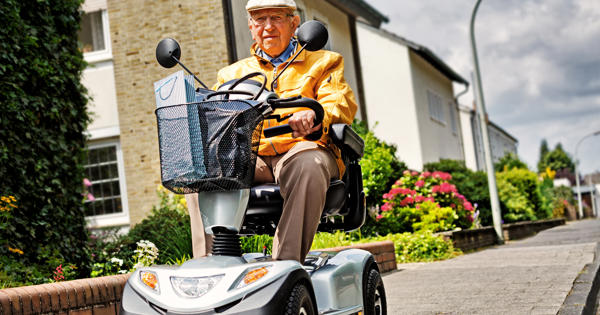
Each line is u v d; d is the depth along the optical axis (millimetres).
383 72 26703
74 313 4332
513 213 23266
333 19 18062
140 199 12367
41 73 7480
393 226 13117
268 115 3281
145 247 7293
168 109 3107
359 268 3992
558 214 46281
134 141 12445
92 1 13156
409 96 26328
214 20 11984
